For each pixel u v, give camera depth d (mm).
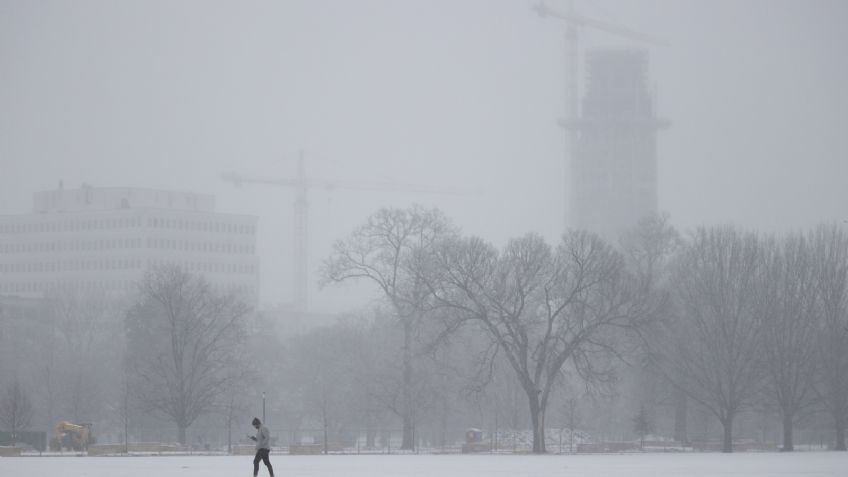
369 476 124125
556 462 164000
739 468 145250
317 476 124062
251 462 160500
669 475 128500
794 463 160750
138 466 148375
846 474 131375
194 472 132250
